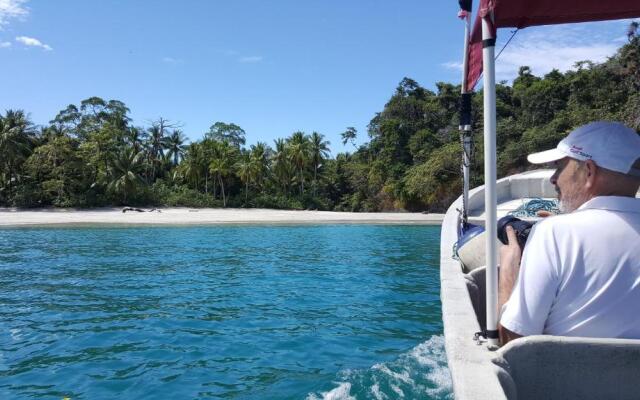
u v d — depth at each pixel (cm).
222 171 6375
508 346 162
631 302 155
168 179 6931
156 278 1102
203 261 1406
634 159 166
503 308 182
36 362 518
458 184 4975
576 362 158
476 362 178
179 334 628
